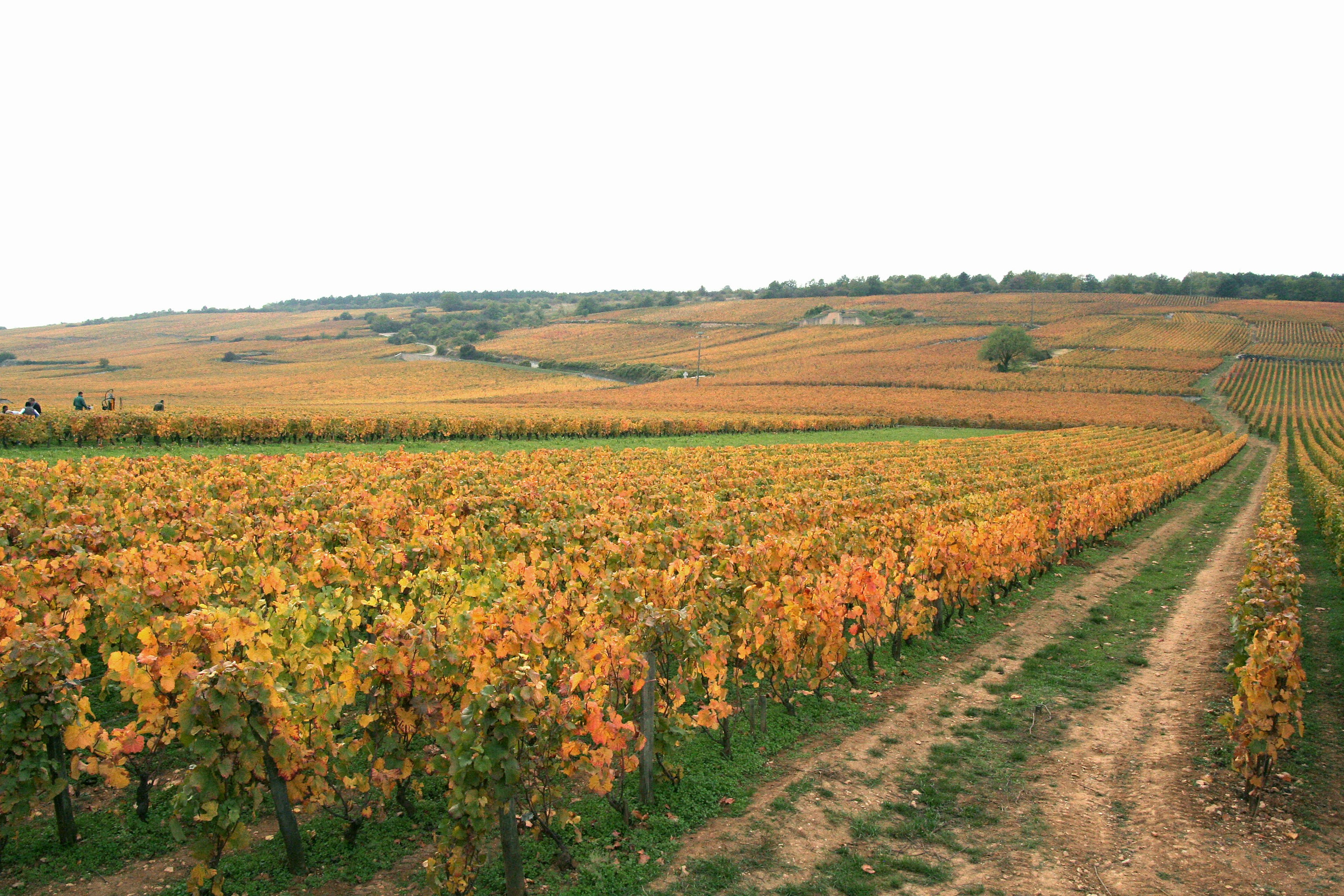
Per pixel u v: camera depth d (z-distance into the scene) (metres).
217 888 5.68
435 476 21.05
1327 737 8.97
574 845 6.75
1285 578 10.98
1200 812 7.38
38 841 6.35
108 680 6.43
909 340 151.12
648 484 21.89
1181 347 133.50
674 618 7.78
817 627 9.66
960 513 17.27
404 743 6.86
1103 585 17.38
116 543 11.91
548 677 7.32
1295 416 83.19
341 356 162.88
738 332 174.00
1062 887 6.25
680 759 7.84
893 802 7.60
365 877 6.21
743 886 6.21
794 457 37.84
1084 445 51.25
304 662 7.20
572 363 143.00
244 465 24.05
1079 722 9.59
